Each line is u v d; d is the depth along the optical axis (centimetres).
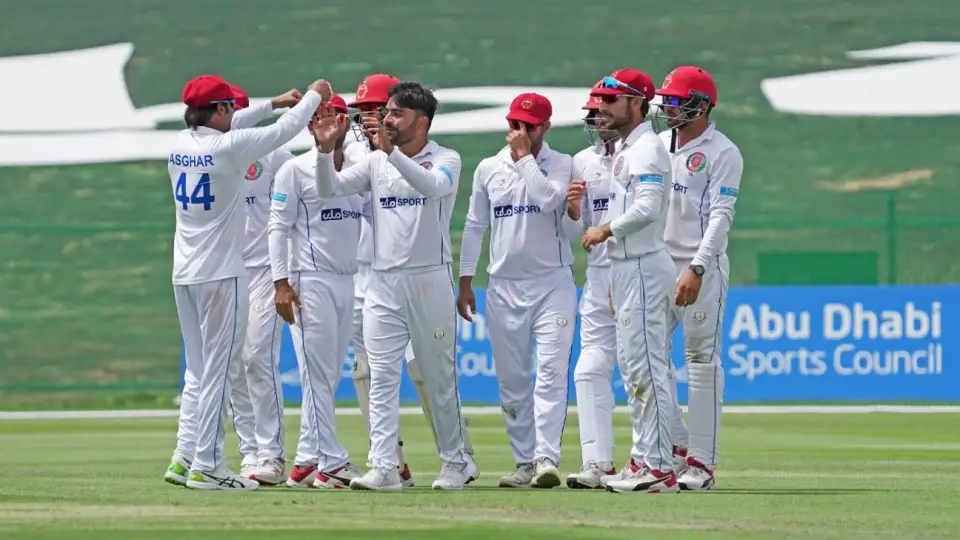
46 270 8875
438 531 2247
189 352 2956
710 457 2928
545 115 3014
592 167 3080
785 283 6788
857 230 9062
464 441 3017
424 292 2848
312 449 3016
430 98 2861
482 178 3105
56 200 9269
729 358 5734
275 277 2961
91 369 8050
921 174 9362
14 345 8219
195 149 2825
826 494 2830
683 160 2903
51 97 9700
